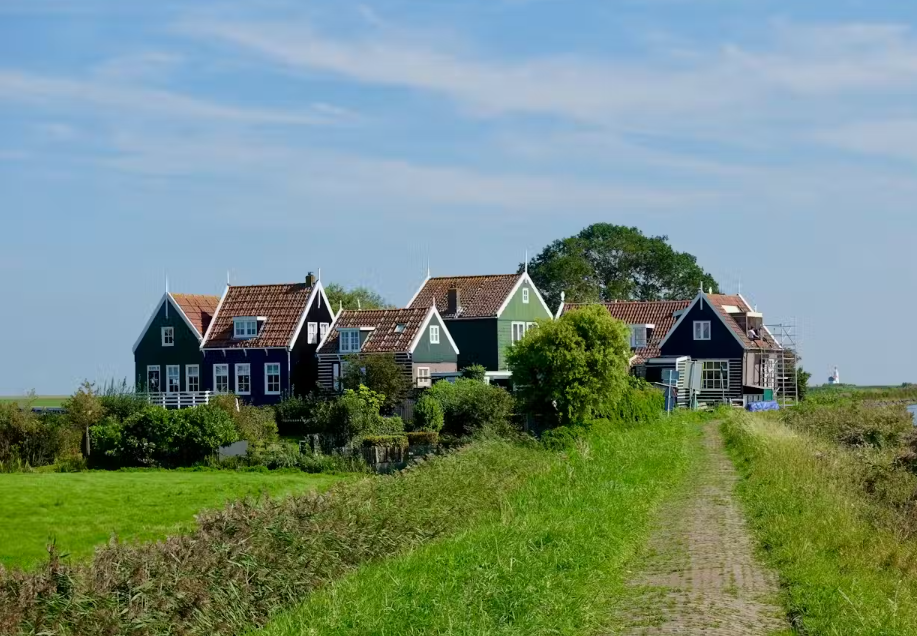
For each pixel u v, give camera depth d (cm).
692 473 3003
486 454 3288
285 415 5238
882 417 4647
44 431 4619
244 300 6475
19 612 1398
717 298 7594
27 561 2442
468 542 1842
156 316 6425
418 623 1344
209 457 4538
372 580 1656
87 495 3419
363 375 5347
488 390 4884
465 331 6625
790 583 1529
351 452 4450
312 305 6375
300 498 2119
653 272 10800
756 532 1981
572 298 10150
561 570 1599
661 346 7194
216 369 6259
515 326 6738
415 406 4869
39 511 3091
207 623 1512
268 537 1819
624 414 4497
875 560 1730
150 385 6419
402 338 5891
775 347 7600
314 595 1648
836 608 1357
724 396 7000
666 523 2130
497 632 1280
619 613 1398
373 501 2195
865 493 2620
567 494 2334
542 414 4481
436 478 2620
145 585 1513
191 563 1641
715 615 1370
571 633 1292
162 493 3509
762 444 3397
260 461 4494
